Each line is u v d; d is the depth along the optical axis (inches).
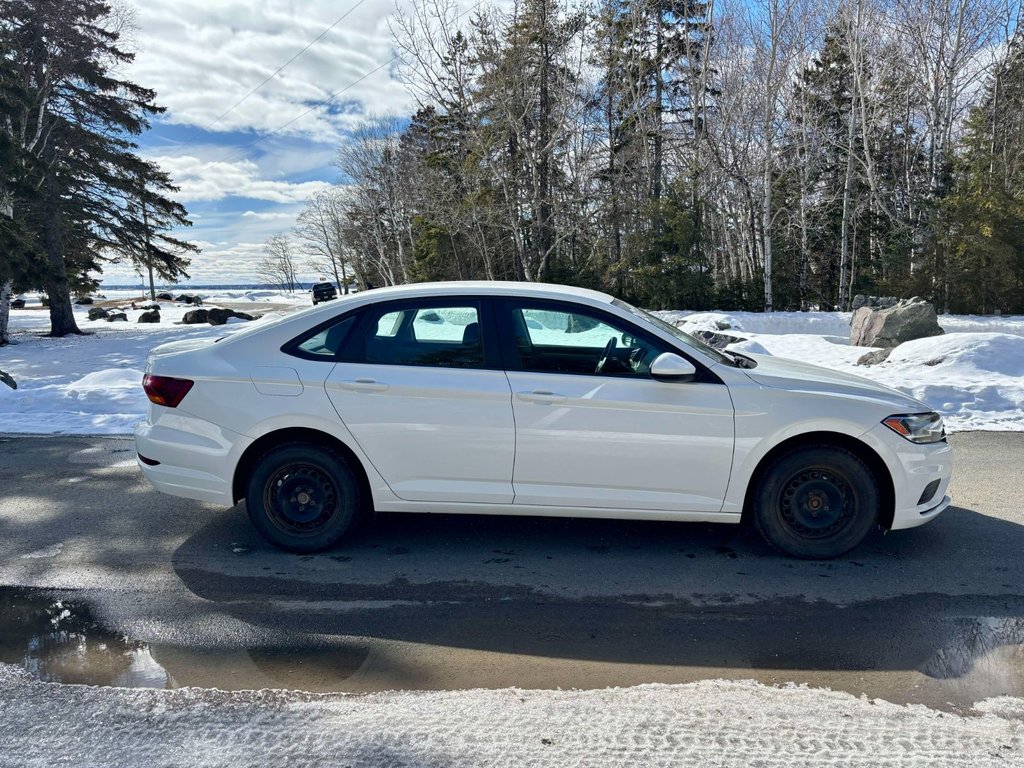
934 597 149.3
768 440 160.2
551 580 159.2
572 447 161.9
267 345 171.3
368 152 1750.7
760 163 1293.1
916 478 162.6
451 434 164.4
